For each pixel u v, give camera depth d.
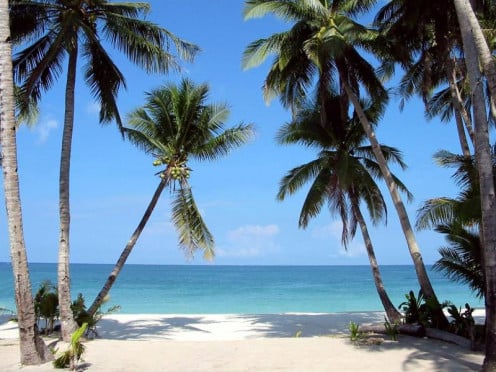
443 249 13.39
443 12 15.38
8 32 10.88
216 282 67.88
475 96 9.64
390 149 20.22
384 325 14.50
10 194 10.58
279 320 22.14
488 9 15.86
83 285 58.00
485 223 9.28
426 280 14.76
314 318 22.83
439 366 10.16
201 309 32.53
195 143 18.11
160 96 18.02
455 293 47.12
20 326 10.54
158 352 12.02
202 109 18.16
